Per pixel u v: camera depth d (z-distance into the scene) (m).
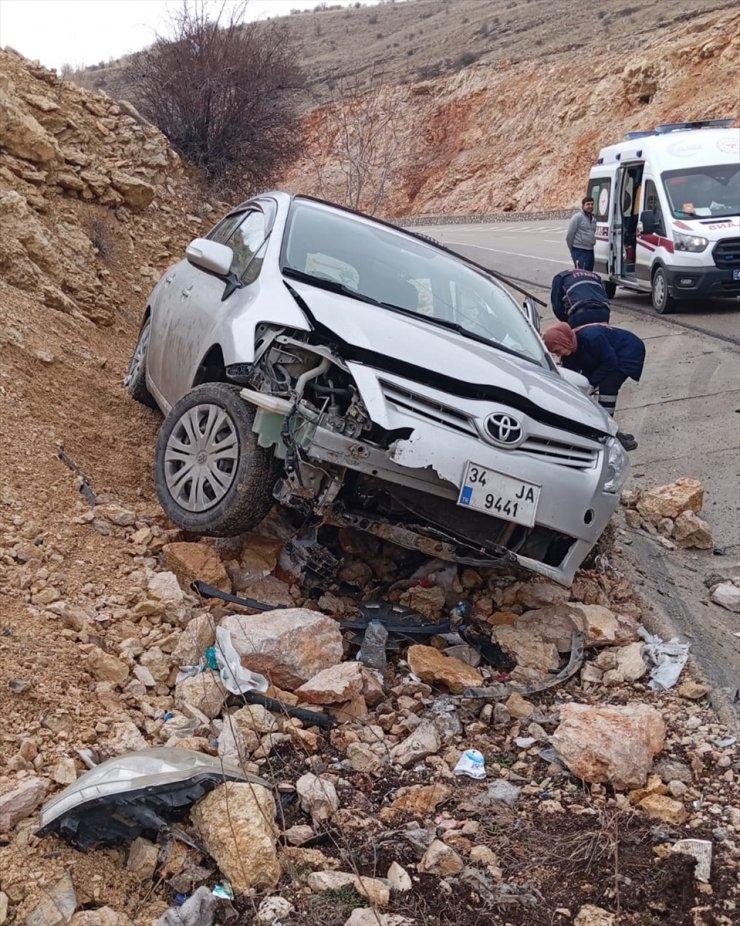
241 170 15.72
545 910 3.17
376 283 5.70
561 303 8.69
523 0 95.00
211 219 14.16
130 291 10.95
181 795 3.24
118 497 5.73
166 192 13.42
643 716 4.09
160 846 3.18
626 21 70.06
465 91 70.06
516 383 4.94
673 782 3.89
